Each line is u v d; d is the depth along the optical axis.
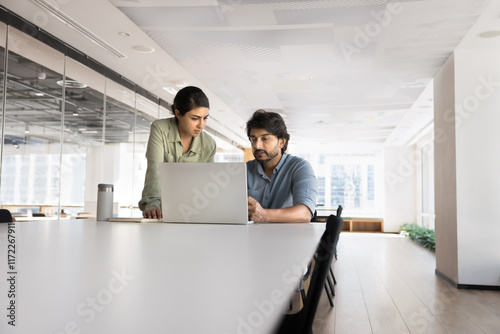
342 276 5.47
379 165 15.83
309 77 6.09
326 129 10.94
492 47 4.83
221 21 4.18
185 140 2.70
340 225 0.95
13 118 4.22
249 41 4.70
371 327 3.17
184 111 2.47
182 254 0.93
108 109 5.93
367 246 9.44
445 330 3.12
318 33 4.44
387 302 4.01
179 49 4.99
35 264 0.75
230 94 7.20
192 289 0.55
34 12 4.06
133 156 6.64
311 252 0.98
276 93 7.08
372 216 15.24
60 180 4.87
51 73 4.78
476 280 4.79
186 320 0.40
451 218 5.11
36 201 4.50
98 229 1.69
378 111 8.48
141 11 4.00
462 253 4.84
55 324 0.38
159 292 0.53
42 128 4.60
